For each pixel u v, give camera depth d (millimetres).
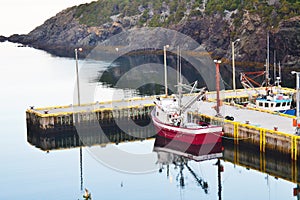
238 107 91312
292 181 70188
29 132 96188
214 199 65062
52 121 92062
